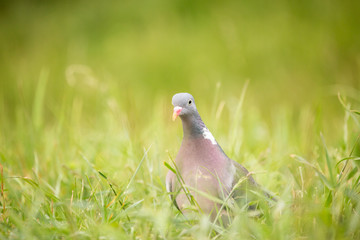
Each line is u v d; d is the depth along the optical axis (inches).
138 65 808.9
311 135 347.9
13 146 403.5
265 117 605.3
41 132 433.1
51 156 377.1
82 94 609.0
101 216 258.4
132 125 393.4
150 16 928.9
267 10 855.1
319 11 814.5
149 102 650.2
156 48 832.9
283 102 658.2
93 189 288.8
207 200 270.4
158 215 233.6
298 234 240.1
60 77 764.0
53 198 265.3
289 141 414.0
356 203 252.7
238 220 241.4
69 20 989.2
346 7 795.4
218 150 282.0
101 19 967.0
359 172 295.6
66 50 876.0
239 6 877.8
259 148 402.3
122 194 275.0
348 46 722.2
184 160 281.6
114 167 343.9
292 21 821.9
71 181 329.1
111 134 424.8
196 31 849.5
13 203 297.4
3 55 876.0
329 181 268.7
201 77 725.3
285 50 761.0
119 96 487.2
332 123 470.3
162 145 406.9
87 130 497.7
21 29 1011.3
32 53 907.4
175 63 790.5
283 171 339.9
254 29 815.7
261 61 750.5
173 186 284.0
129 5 967.0
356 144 289.9
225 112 523.8
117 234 226.7
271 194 278.8
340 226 229.1
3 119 457.7
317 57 729.0
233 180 275.0
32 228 234.7
